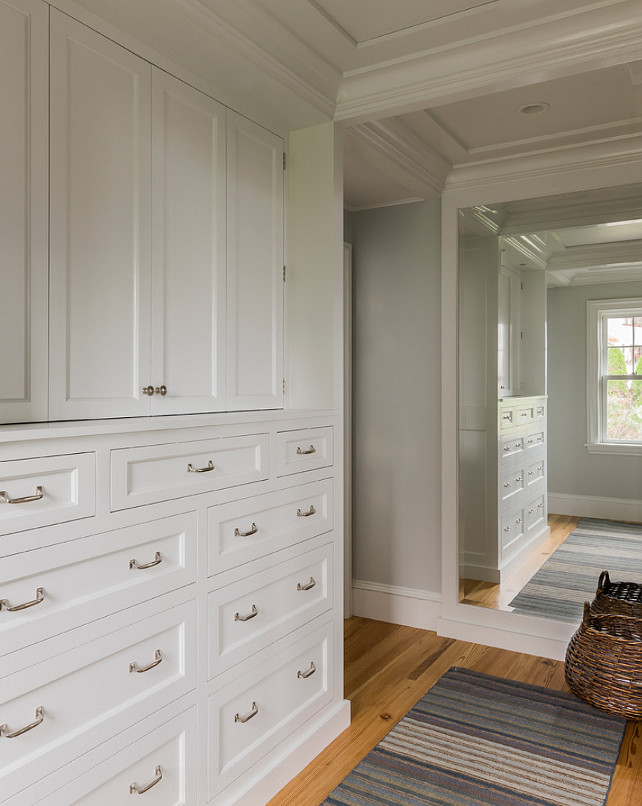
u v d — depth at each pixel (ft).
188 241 6.75
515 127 9.58
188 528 5.95
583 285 10.68
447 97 7.50
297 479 7.51
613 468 10.54
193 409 6.82
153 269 6.31
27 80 5.15
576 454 10.80
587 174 10.37
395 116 8.60
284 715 7.32
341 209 8.40
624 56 6.64
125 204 6.02
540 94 8.46
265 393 7.99
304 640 7.64
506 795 6.99
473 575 11.56
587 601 10.30
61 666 4.77
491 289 11.30
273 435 7.09
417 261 12.09
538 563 11.00
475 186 11.25
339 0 6.31
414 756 7.75
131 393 6.09
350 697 9.29
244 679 6.66
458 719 8.63
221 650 6.37
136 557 5.44
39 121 5.24
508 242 11.11
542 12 6.50
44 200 5.28
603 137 9.80
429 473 12.05
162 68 6.42
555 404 10.94
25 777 4.51
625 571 10.39
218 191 7.16
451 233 11.48
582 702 9.08
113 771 5.19
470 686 9.61
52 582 4.73
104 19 5.78
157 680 5.64
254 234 7.78
